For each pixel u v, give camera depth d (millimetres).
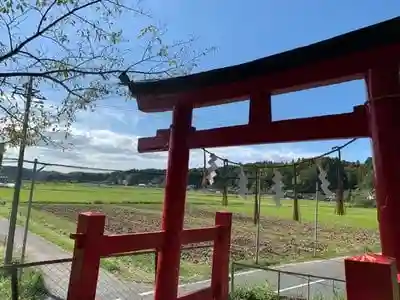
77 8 4246
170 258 4727
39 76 4254
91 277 3775
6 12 4004
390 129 3129
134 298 9062
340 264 15688
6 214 22109
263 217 35250
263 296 7766
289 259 16391
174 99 5062
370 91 3369
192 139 4902
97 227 3887
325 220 35062
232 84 4492
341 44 3504
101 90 4602
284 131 4086
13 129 4852
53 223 22172
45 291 8297
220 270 5609
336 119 3732
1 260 8719
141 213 33625
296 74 3990
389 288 1689
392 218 2959
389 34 3184
